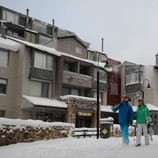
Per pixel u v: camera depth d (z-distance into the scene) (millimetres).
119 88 36125
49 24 40938
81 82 28656
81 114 25844
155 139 10484
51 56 26906
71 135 13867
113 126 18094
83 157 5789
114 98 35000
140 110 7305
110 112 29812
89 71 30609
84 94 30609
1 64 24203
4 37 26656
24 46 24844
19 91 24219
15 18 36969
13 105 24516
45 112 25672
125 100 7824
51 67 26766
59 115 26859
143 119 7180
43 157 6578
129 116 7734
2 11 35688
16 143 10320
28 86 24641
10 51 24891
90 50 37219
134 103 34188
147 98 32844
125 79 35875
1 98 23672
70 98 24688
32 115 22125
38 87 25766
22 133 10727
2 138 9734
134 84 34281
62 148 8438
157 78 33188
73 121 24531
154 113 30812
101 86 31250
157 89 32875
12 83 24688
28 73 24766
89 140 11250
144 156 4867
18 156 7086
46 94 26359
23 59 24609
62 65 27078
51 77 26312
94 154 6062
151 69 33188
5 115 23812
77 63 29219
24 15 38156
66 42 29875
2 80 24141
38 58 25594
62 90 28469
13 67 24938
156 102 32375
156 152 5188
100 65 31375
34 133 11367
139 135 7090
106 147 7383
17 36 33719
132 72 35031
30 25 38906
